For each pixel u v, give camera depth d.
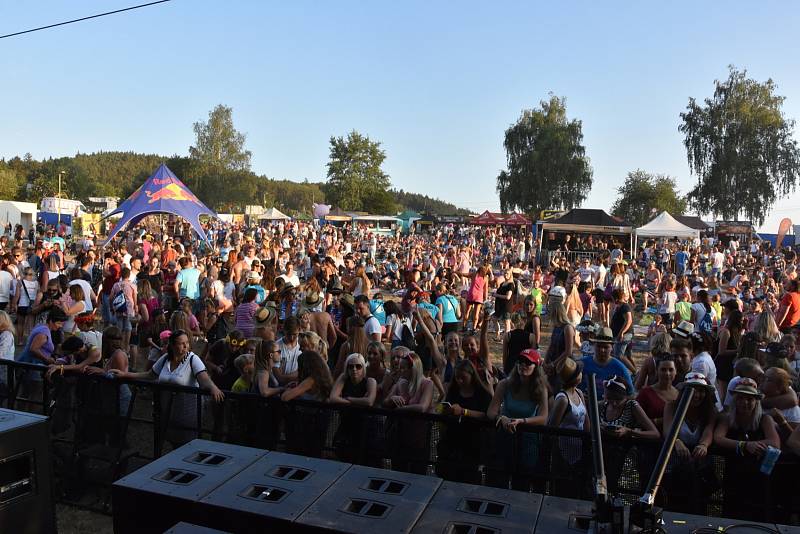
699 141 60.31
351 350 7.24
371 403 5.46
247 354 6.23
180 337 5.87
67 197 99.62
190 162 86.12
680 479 4.44
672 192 77.69
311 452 5.38
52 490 4.37
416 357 5.61
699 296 11.20
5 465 4.08
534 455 4.77
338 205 101.75
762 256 31.53
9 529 4.06
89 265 13.97
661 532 2.61
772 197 59.00
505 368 7.74
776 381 5.05
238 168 85.69
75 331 8.03
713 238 47.62
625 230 32.44
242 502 3.18
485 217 55.47
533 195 70.50
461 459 5.00
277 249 22.25
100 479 5.69
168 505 3.27
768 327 8.29
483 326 7.11
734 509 4.37
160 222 44.00
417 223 67.75
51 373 6.06
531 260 31.52
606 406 5.15
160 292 13.56
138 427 5.79
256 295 9.75
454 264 22.72
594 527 2.77
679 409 2.67
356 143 101.69
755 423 4.51
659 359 6.63
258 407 5.56
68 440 5.96
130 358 10.38
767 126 58.56
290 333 7.06
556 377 6.83
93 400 5.90
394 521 2.99
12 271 13.49
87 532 5.27
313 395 5.73
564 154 69.38
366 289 12.52
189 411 5.67
